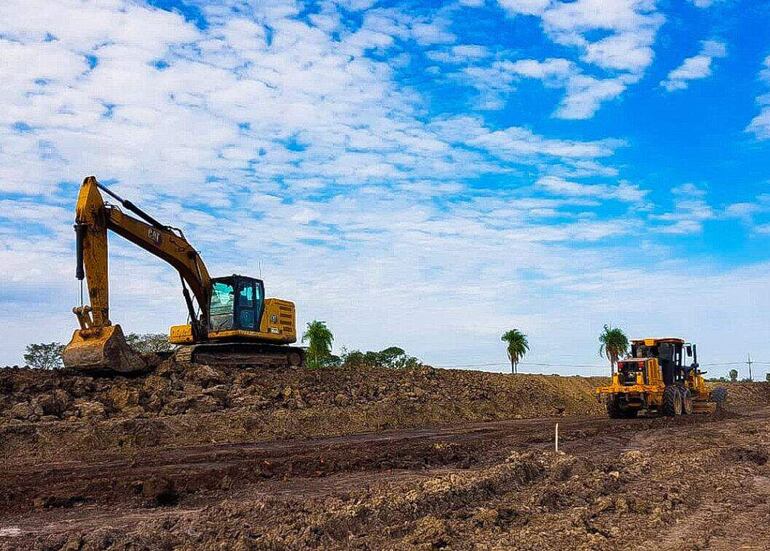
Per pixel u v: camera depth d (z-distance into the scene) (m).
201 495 12.64
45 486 13.20
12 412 20.84
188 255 28.72
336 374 32.16
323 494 12.34
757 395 58.62
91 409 21.78
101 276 23.95
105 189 24.56
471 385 36.72
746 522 9.82
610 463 14.58
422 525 9.27
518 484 12.24
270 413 24.30
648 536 9.02
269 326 30.55
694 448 17.58
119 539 8.76
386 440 21.42
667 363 29.92
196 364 26.83
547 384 42.69
